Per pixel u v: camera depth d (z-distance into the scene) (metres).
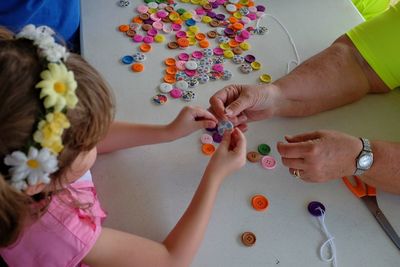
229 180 0.70
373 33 0.86
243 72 0.89
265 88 0.78
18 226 0.47
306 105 0.83
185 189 0.69
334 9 1.10
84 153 0.52
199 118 0.74
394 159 0.68
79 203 0.57
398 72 0.86
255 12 1.04
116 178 0.69
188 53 0.91
